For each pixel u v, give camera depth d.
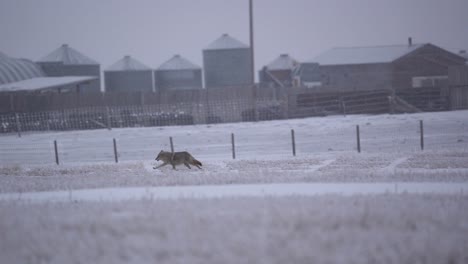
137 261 33.00
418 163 82.56
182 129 166.38
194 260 32.84
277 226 39.56
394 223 39.34
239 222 40.66
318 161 91.06
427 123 149.25
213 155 112.00
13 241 37.53
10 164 109.00
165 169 86.00
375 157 93.44
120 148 132.50
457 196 51.34
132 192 60.12
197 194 57.00
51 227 41.38
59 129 188.00
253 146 124.50
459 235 36.72
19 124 180.62
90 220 42.97
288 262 32.00
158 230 39.19
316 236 36.44
